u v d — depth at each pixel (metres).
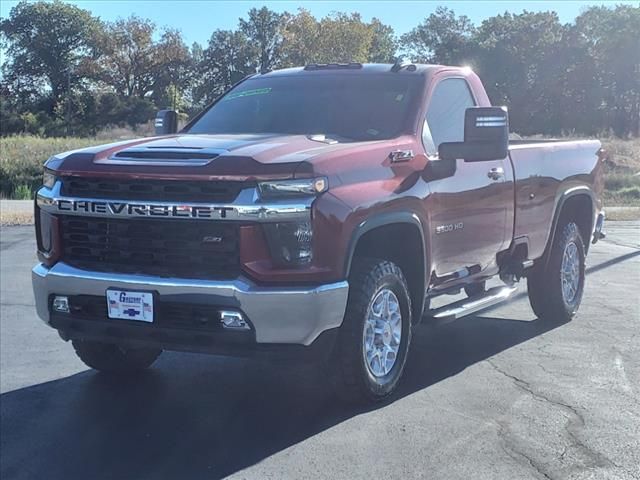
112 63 93.31
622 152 33.19
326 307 4.61
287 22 91.25
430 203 5.55
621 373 6.06
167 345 4.72
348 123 5.88
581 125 65.19
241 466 4.49
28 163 27.50
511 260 6.97
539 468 4.40
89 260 4.95
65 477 4.41
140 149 5.09
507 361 6.41
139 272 4.73
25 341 7.20
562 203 7.49
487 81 68.06
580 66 66.38
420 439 4.81
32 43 92.56
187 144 5.17
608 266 10.96
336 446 4.73
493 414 5.21
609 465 4.43
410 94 6.00
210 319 4.56
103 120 81.69
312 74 6.55
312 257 4.59
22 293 9.23
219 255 4.58
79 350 5.90
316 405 5.45
